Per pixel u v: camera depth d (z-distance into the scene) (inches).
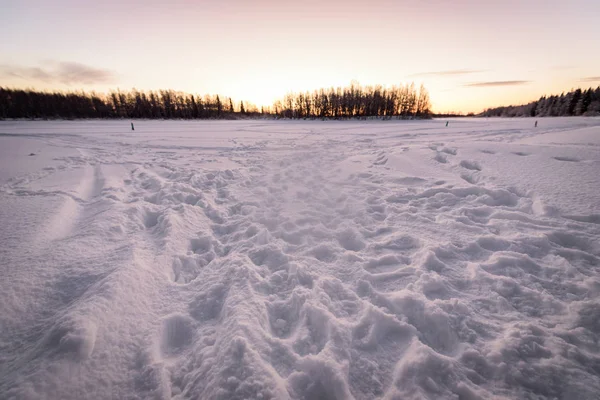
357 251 119.2
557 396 55.4
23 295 79.5
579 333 68.1
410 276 95.9
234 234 135.8
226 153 413.1
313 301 82.7
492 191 172.4
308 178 246.5
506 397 55.6
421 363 62.1
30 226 123.1
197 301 87.0
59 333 65.0
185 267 107.8
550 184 171.0
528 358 62.3
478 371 61.1
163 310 82.4
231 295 86.4
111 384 59.3
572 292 83.8
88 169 270.8
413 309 80.4
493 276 91.9
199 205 175.8
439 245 113.2
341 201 181.2
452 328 72.2
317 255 115.5
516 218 136.6
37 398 53.5
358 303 83.7
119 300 78.8
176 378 62.6
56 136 690.8
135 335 71.7
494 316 76.3
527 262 99.3
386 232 133.6
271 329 76.5
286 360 64.7
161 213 152.5
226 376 59.9
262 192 204.4
